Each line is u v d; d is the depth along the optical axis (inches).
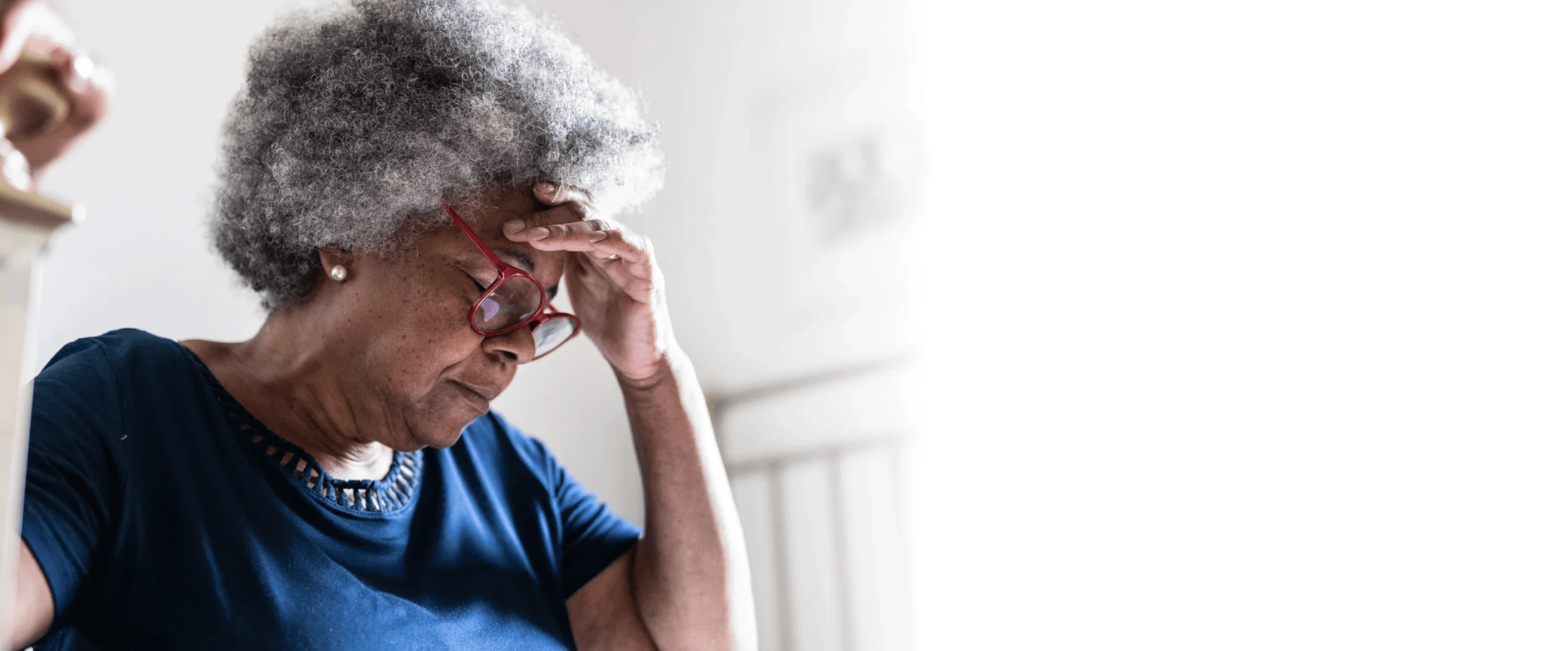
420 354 42.6
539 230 43.1
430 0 44.6
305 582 40.7
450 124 42.1
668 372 52.5
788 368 111.9
